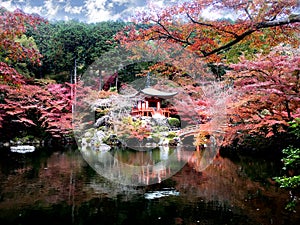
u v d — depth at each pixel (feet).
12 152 30.83
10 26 13.66
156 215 11.19
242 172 18.65
